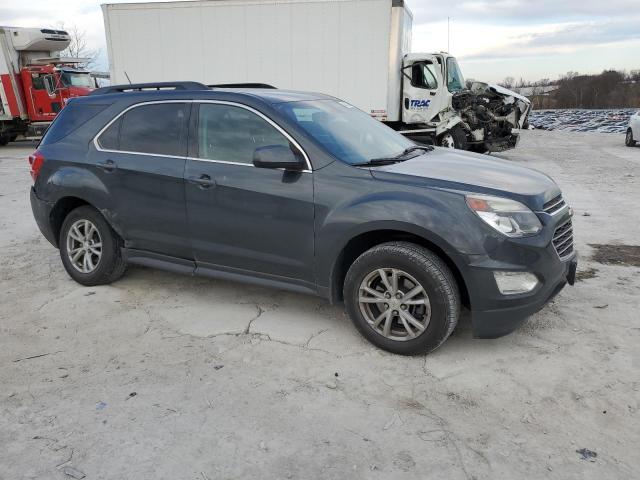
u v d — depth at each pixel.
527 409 2.91
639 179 10.59
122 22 13.68
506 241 3.18
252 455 2.59
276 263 3.82
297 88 13.20
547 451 2.58
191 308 4.32
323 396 3.07
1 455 2.62
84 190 4.52
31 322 4.11
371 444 2.66
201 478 2.45
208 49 13.41
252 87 4.92
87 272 4.73
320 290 3.72
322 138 3.74
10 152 18.44
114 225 4.48
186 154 4.10
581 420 2.81
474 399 3.01
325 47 12.83
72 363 3.49
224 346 3.68
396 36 12.62
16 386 3.22
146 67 13.86
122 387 3.19
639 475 2.42
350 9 12.47
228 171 3.88
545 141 20.73
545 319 3.97
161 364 3.45
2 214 7.90
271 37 13.02
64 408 2.99
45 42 19.56
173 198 4.12
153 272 5.14
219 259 4.07
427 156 4.15
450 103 13.41
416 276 3.30
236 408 2.97
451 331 3.36
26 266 5.45
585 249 5.72
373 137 4.27
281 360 3.48
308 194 3.58
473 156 4.33
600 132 26.39
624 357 3.42
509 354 3.49
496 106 13.70
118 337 3.84
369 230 3.39
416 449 2.62
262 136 3.82
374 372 3.31
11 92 19.19
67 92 19.00
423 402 3.00
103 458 2.58
